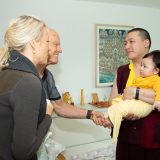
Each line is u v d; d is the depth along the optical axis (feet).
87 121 8.91
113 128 5.02
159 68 4.96
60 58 9.14
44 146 3.70
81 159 8.92
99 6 9.71
